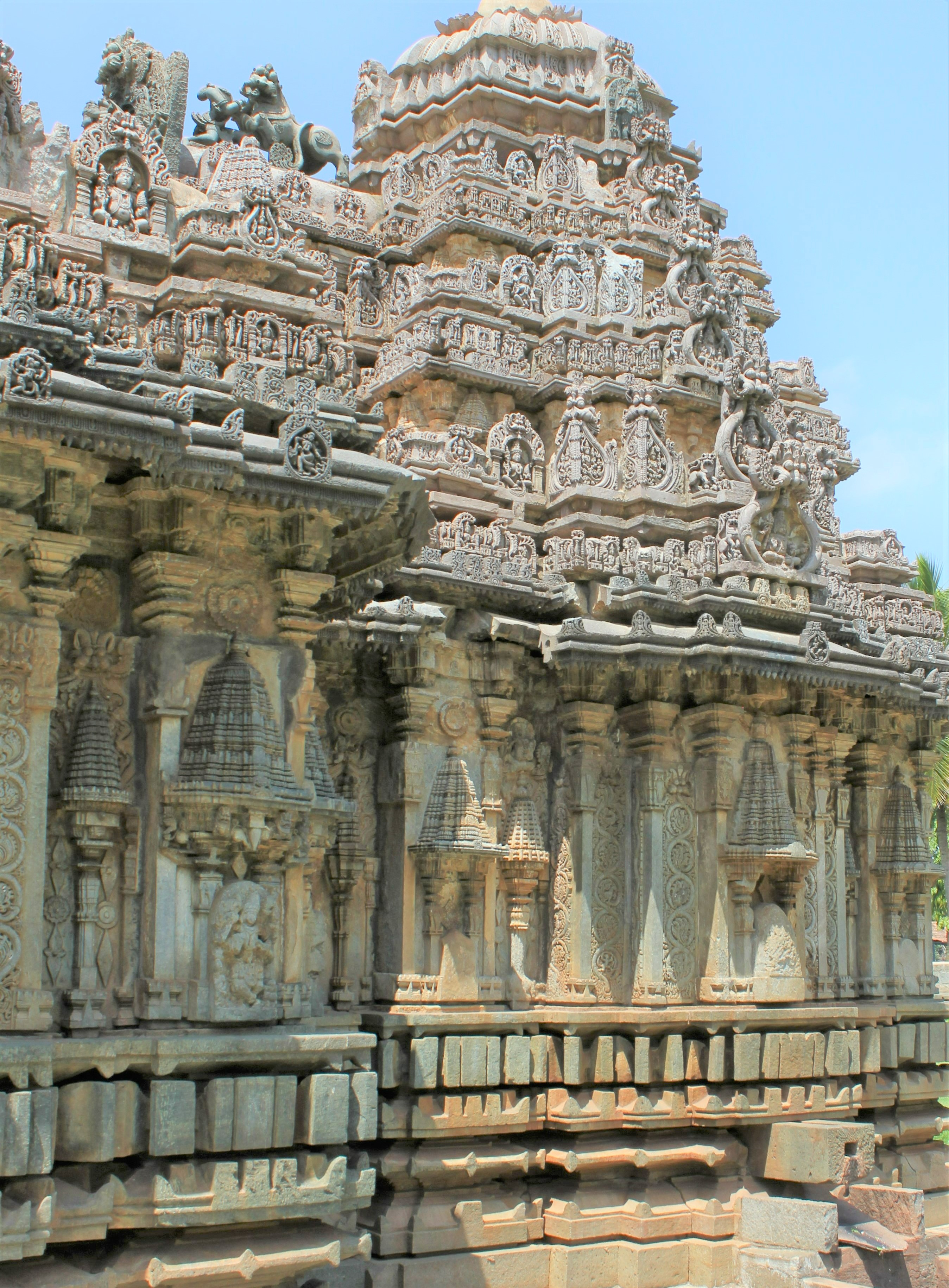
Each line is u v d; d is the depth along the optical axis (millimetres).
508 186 20828
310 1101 10984
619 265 19812
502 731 16094
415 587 15625
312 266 15766
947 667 20359
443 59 22375
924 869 19141
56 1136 10008
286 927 11570
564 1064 15547
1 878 10188
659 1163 15906
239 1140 10578
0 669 10344
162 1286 10523
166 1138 10289
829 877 17984
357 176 22547
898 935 19266
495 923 15969
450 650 15844
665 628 16734
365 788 15562
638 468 17938
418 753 15484
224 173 16578
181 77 18000
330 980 14922
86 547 10688
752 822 16562
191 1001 10922
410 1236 14422
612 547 17359
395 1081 14516
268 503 11328
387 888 15367
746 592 17047
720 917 16422
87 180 15531
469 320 18828
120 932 11062
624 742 16875
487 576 16109
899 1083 18656
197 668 11391
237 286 14852
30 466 10133
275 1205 10688
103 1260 10555
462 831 15258
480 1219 14922
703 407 18984
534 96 22078
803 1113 16703
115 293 15031
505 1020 15258
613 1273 15430
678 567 17516
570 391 18375
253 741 11164
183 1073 10695
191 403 10438
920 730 19875
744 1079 16125
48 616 10562
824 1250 15258
